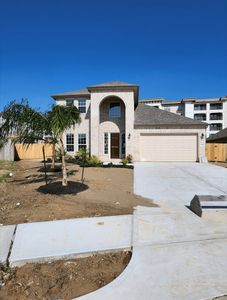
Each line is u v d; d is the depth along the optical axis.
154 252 4.57
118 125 23.31
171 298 3.29
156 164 19.98
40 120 9.09
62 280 3.84
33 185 10.34
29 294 3.53
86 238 5.20
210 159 24.44
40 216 6.57
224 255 4.44
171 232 5.52
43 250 4.66
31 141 9.42
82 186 9.87
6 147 22.64
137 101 26.91
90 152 22.69
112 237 5.24
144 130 22.28
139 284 3.62
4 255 4.48
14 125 9.15
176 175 14.23
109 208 7.38
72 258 4.50
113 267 4.20
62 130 9.21
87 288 3.64
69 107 10.18
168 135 22.23
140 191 9.97
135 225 5.94
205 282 3.63
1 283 3.79
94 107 22.69
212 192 9.98
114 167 17.33
